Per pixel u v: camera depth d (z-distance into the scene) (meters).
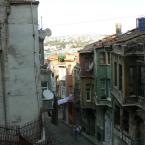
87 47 54.62
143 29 38.25
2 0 23.98
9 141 21.69
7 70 24.30
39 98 25.47
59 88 77.00
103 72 46.88
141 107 33.25
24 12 24.44
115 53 38.09
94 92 49.88
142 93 33.47
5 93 24.33
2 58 24.19
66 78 70.19
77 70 59.88
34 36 24.84
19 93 24.62
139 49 33.66
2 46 24.09
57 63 78.81
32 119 24.94
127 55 34.12
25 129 24.00
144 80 32.62
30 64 24.80
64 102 66.88
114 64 39.59
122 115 37.97
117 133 40.59
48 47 143.62
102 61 47.12
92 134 53.84
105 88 46.75
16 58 24.45
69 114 67.81
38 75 25.41
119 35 47.81
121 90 36.16
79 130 54.56
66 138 51.16
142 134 34.31
